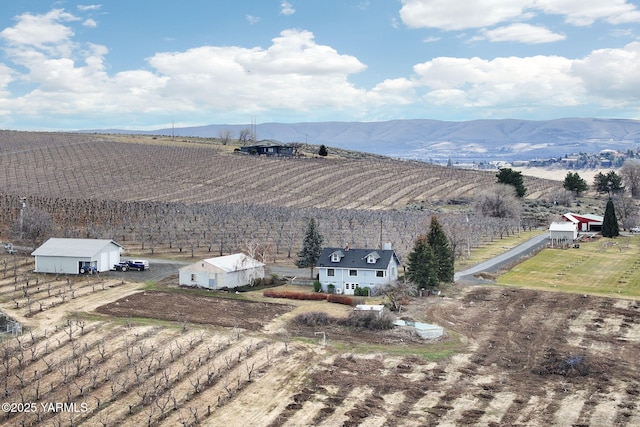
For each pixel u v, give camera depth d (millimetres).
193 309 73125
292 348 61594
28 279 83500
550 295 81500
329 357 59656
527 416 48656
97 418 47312
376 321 68375
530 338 66125
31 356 57625
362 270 82688
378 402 50531
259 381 53906
